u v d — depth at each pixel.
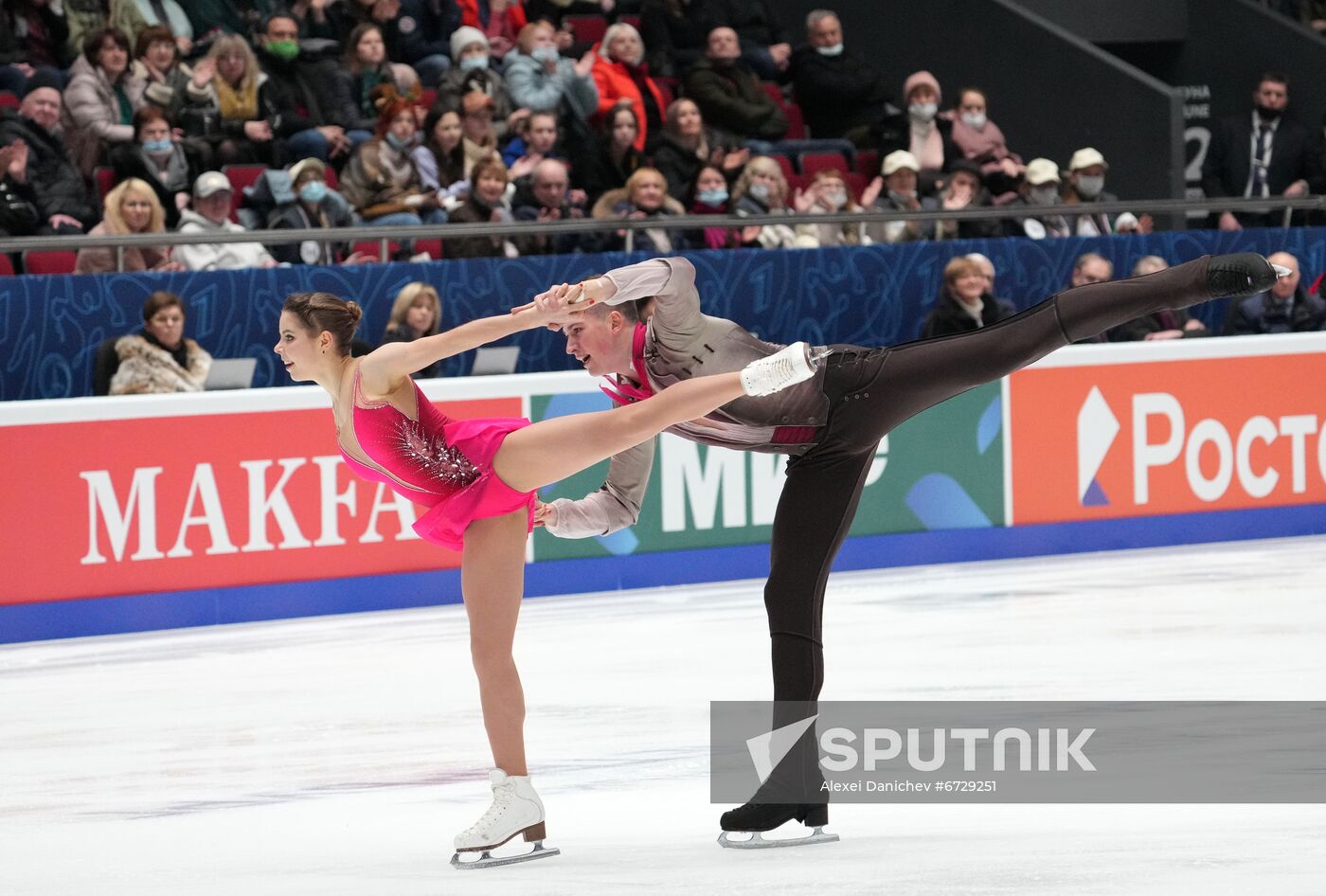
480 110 29.39
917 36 40.06
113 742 16.81
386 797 14.54
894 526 26.66
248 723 17.45
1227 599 23.03
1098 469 27.73
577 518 13.52
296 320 12.51
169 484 22.89
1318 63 39.12
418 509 24.28
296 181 27.05
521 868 12.22
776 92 36.16
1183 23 41.62
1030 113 38.38
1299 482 28.84
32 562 22.27
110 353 23.61
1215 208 29.55
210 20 31.42
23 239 23.17
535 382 24.58
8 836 13.59
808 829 13.09
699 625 22.22
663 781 14.72
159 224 25.62
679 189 31.20
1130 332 29.58
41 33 29.94
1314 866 11.66
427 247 27.48
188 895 11.80
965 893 11.17
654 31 35.75
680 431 13.18
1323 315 30.14
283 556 23.53
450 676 19.52
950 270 27.48
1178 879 11.40
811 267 27.88
